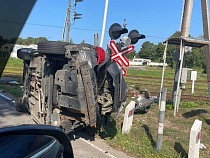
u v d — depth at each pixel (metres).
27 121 7.89
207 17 10.09
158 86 23.44
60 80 5.82
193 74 16.41
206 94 19.48
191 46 10.97
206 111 11.15
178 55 11.06
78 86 5.62
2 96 12.34
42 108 6.84
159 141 5.93
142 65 108.94
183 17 11.57
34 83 7.75
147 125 8.29
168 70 70.44
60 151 2.08
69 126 6.03
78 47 5.85
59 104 6.12
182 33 11.59
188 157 5.27
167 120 9.34
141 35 6.23
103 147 6.21
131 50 6.29
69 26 14.91
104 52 6.12
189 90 22.80
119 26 5.95
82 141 6.54
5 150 1.53
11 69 28.09
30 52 7.48
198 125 5.32
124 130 7.11
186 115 10.27
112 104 6.10
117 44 6.14
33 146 1.75
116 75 6.02
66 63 6.25
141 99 10.09
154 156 5.71
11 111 9.24
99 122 7.16
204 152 6.24
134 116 9.54
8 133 1.68
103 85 6.15
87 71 5.64
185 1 11.48
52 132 2.09
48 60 6.42
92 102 5.66
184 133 7.69
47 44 5.93
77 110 5.70
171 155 5.78
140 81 27.98
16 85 16.55
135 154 5.85
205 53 10.27
